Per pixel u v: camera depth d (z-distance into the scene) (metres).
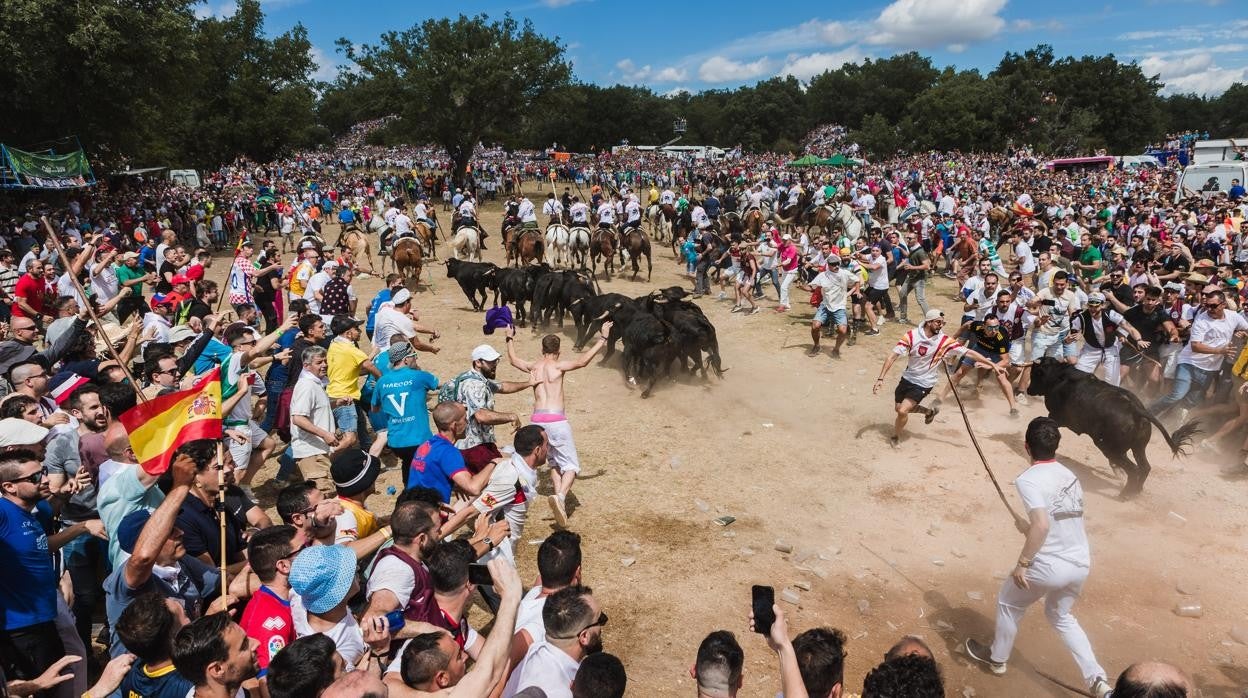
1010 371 12.16
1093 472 9.55
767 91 152.75
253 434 7.70
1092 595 7.05
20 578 4.59
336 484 5.59
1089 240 17.91
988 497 8.93
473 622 6.63
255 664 3.76
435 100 46.25
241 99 63.59
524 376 13.77
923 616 6.79
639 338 12.49
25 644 4.59
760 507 8.83
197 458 4.59
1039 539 5.34
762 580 7.33
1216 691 5.76
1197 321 10.06
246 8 64.75
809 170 67.31
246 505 5.74
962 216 25.98
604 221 25.02
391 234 24.27
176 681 3.72
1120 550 7.77
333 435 8.09
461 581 4.43
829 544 8.01
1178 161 61.44
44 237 22.91
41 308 13.83
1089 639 6.41
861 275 16.58
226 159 66.25
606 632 6.52
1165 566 7.47
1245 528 8.12
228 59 63.75
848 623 6.70
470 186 49.19
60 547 5.19
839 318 14.39
